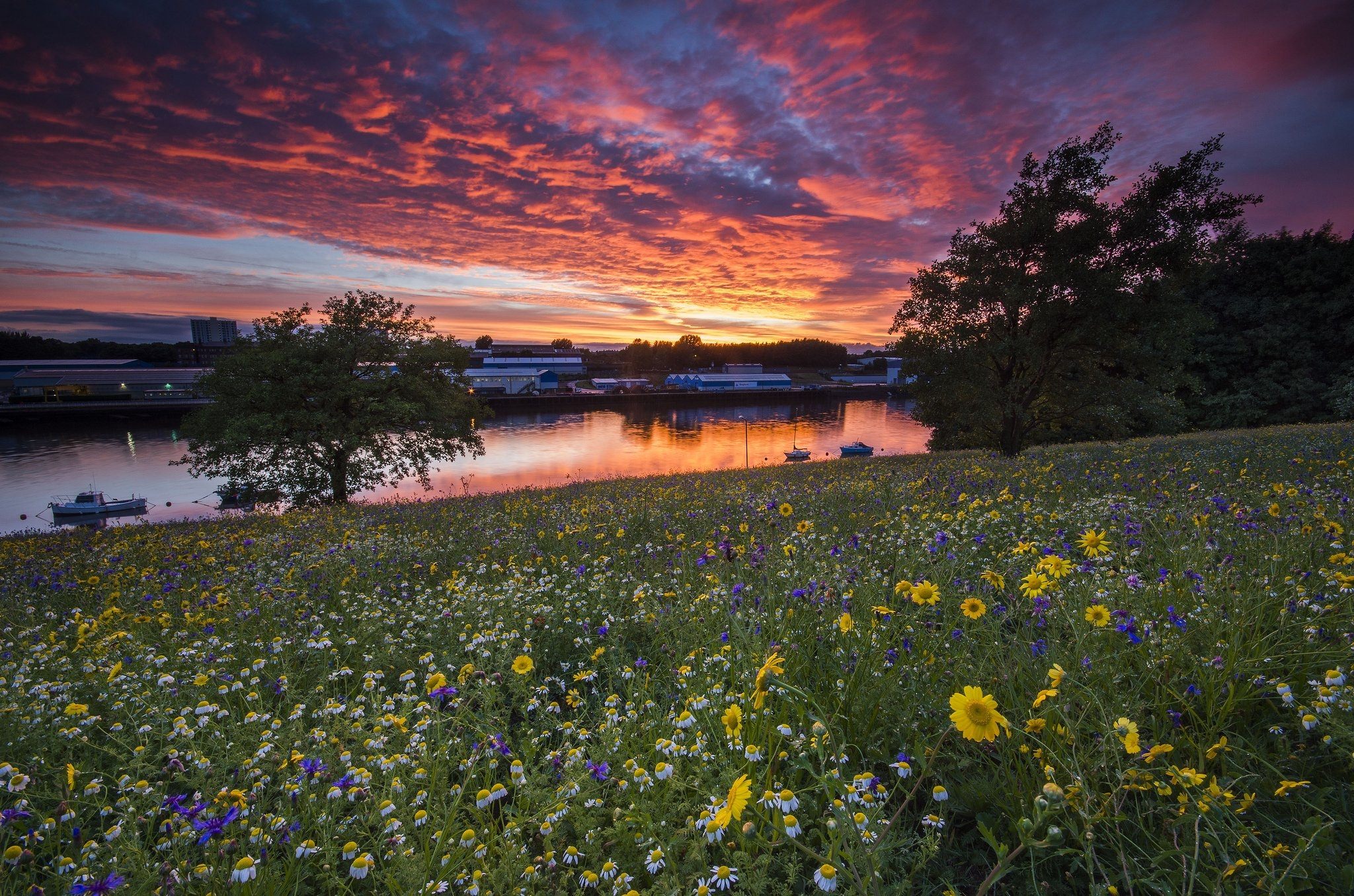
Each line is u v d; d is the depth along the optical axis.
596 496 14.20
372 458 28.06
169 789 2.95
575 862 2.25
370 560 7.71
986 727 1.87
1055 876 2.10
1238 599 3.22
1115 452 15.49
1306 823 1.92
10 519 45.81
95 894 1.92
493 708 3.36
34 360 189.62
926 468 13.74
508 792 2.66
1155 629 3.06
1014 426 23.56
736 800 1.83
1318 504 5.45
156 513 47.72
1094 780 2.17
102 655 4.31
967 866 2.22
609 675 3.74
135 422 108.56
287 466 27.25
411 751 2.79
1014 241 22.12
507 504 13.13
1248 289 37.66
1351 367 33.75
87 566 8.76
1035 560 4.53
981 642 3.28
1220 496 6.13
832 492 10.29
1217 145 20.34
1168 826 2.04
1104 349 22.73
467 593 5.50
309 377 25.61
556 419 120.25
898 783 2.44
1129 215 21.25
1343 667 2.63
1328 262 34.53
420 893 1.93
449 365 30.58
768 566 4.73
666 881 1.92
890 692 2.88
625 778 2.52
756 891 1.88
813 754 2.63
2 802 2.78
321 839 2.32
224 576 7.39
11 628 5.43
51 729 3.28
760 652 3.15
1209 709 2.57
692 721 2.61
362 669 4.13
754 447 82.12
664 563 6.27
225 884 2.03
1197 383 24.22
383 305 29.11
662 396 163.38
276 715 3.36
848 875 1.77
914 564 4.38
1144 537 4.82
